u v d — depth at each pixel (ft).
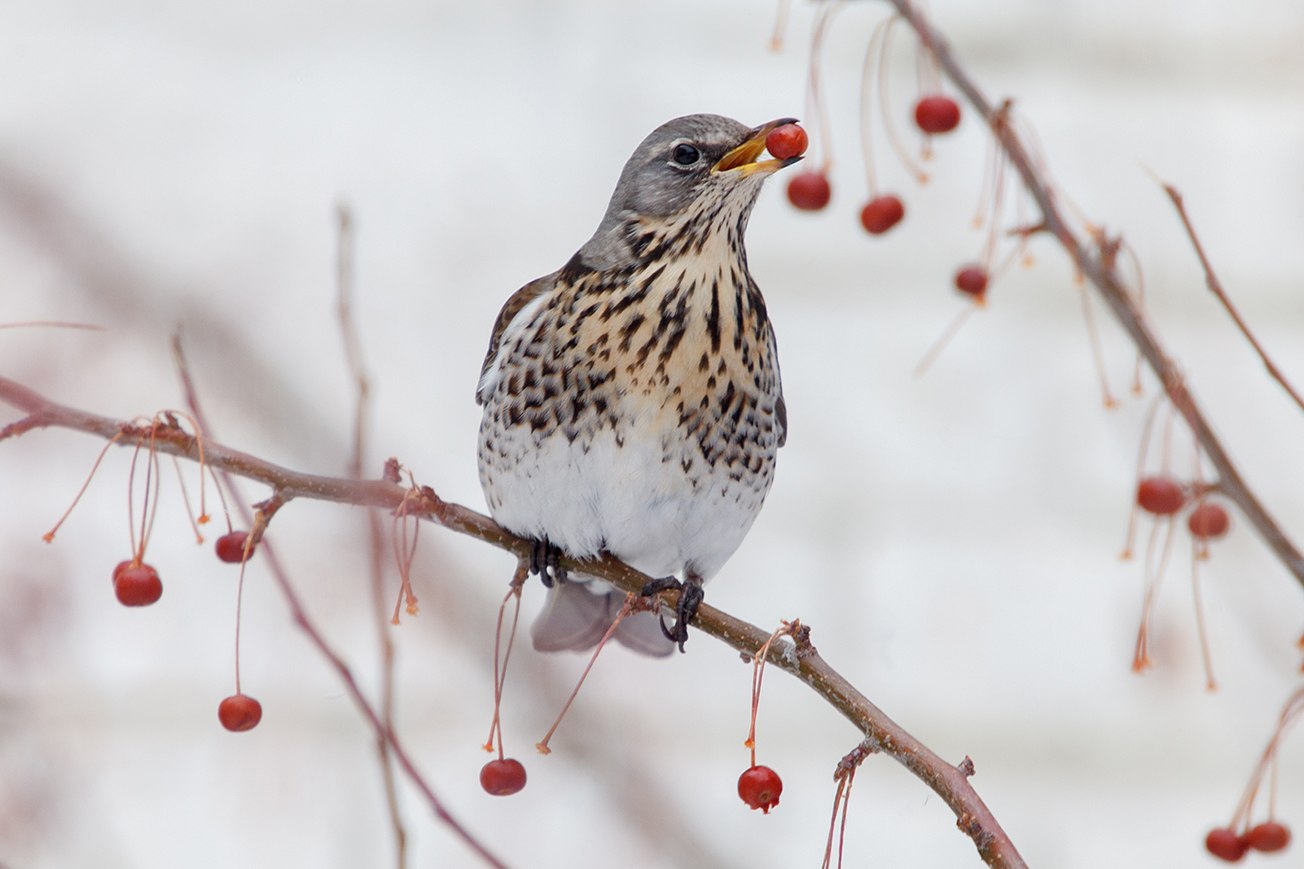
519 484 17.75
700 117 17.76
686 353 17.70
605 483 17.71
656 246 17.72
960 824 17.25
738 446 17.75
